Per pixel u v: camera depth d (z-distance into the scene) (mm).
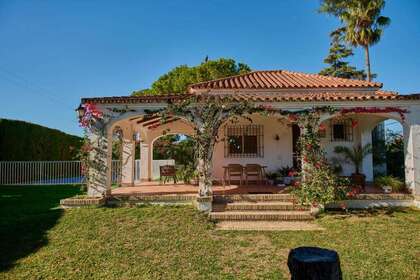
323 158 11078
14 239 7812
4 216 10227
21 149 22859
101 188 11352
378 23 24250
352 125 15078
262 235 8273
